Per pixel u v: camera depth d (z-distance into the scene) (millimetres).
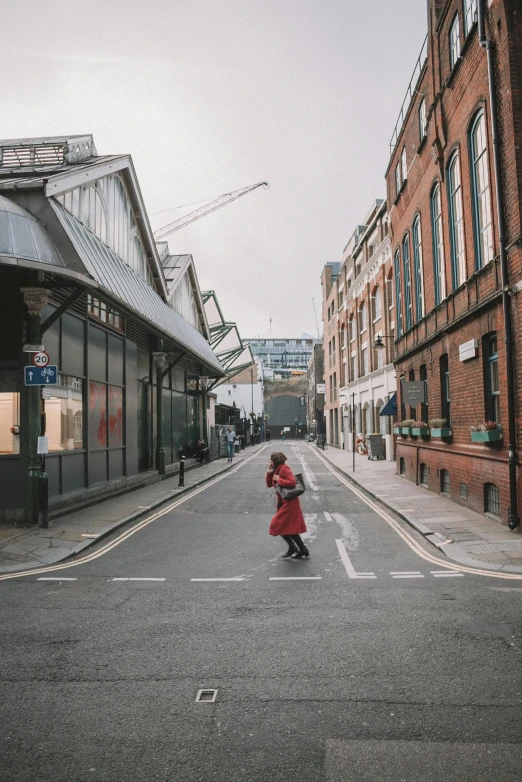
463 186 13039
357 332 38719
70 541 10203
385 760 3439
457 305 13867
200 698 4277
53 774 3344
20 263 9812
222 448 39812
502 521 11109
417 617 6055
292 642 5398
